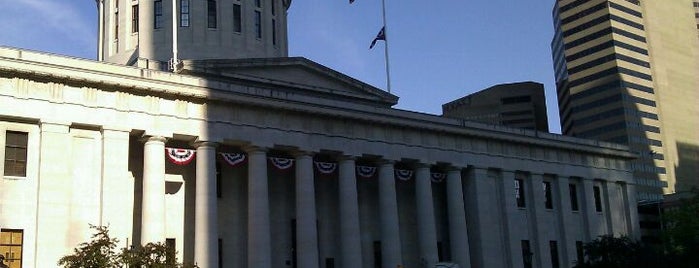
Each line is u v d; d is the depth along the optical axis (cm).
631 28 17762
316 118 5706
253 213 5241
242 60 6097
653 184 16800
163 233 4847
